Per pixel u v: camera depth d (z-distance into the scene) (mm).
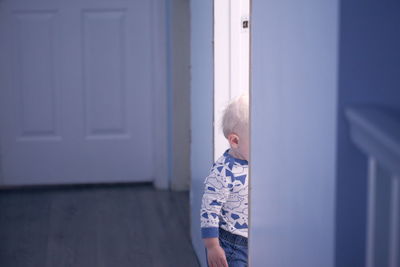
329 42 929
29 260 2953
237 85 2316
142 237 3285
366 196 908
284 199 1248
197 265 2873
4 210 3789
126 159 4336
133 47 4164
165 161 4273
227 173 1845
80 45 4121
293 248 1188
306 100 1062
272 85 1315
